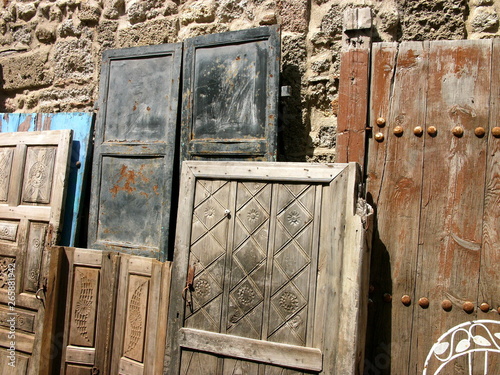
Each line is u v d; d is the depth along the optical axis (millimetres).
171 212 2689
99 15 3295
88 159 2986
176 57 2773
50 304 2703
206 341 2293
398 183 2277
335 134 2584
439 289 2180
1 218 3072
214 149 2617
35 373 2742
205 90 2684
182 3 3064
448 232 2186
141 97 2863
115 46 3227
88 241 2891
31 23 3527
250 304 2258
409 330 2205
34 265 2896
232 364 2252
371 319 2268
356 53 2391
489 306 2104
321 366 2080
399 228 2260
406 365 2195
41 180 2971
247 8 2869
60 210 2859
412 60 2305
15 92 3578
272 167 2289
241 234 2316
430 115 2254
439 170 2221
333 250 2131
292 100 2695
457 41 2238
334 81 2615
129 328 2578
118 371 2578
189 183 2439
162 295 2469
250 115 2561
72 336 2697
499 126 2146
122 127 2898
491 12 2383
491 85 2174
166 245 2654
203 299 2340
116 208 2854
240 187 2350
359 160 2334
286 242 2234
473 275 2137
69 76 3354
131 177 2828
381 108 2336
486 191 2146
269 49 2529
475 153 2174
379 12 2537
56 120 3143
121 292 2633
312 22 2719
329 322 2096
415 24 2479
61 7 3414
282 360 2152
